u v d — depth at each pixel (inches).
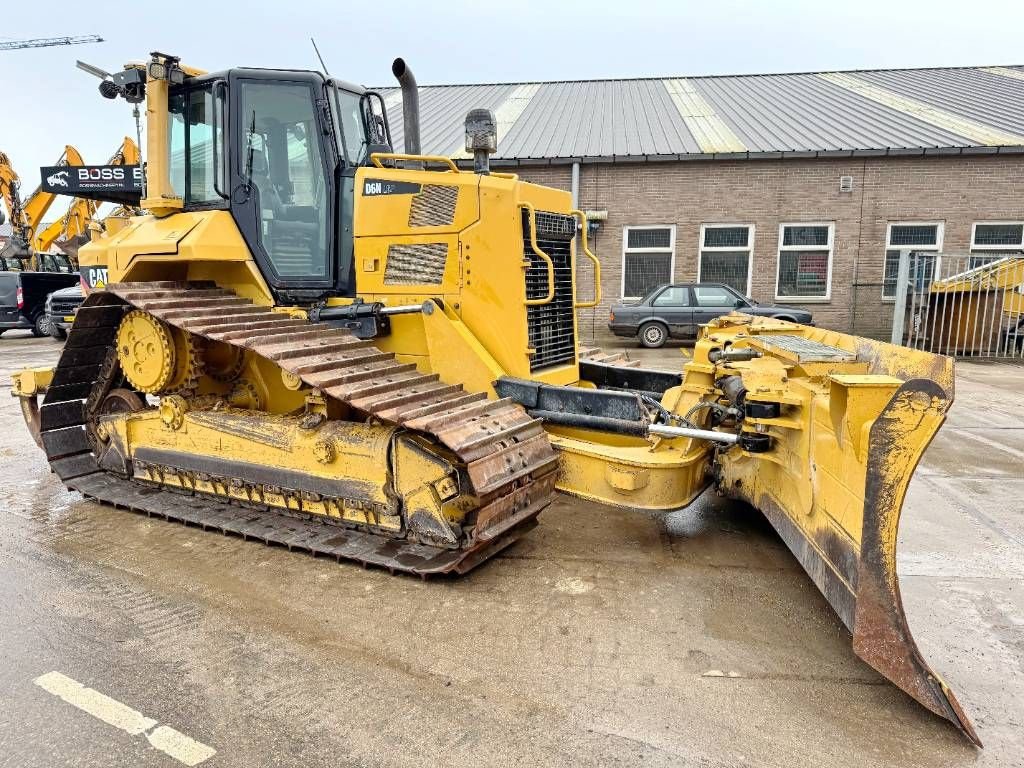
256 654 122.1
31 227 861.8
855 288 600.4
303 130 183.3
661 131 660.7
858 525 108.6
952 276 541.3
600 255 622.8
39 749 97.9
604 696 110.2
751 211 599.8
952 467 237.9
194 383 187.2
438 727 102.7
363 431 158.4
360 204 178.1
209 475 184.7
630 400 153.7
